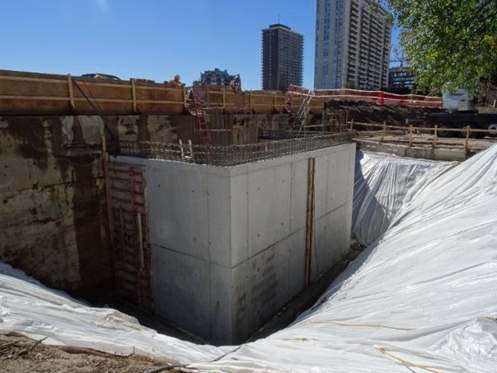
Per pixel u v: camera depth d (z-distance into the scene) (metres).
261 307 9.31
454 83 8.66
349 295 7.47
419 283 6.02
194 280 8.76
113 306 10.29
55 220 9.09
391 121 32.81
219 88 14.84
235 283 8.21
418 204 13.20
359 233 15.15
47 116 8.76
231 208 7.78
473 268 5.55
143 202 9.34
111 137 10.28
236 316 8.41
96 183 9.91
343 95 32.34
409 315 4.96
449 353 3.69
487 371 3.20
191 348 5.45
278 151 9.69
